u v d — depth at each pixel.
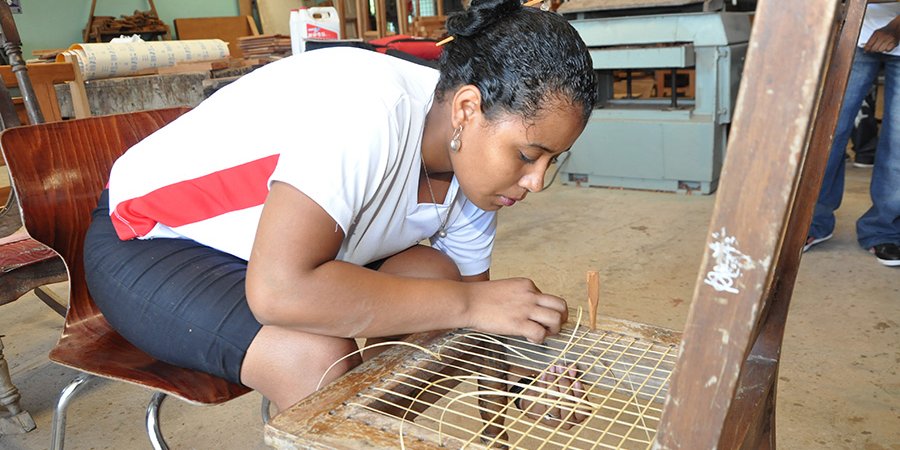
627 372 0.81
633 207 3.35
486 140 0.87
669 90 5.19
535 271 2.60
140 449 1.65
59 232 1.23
